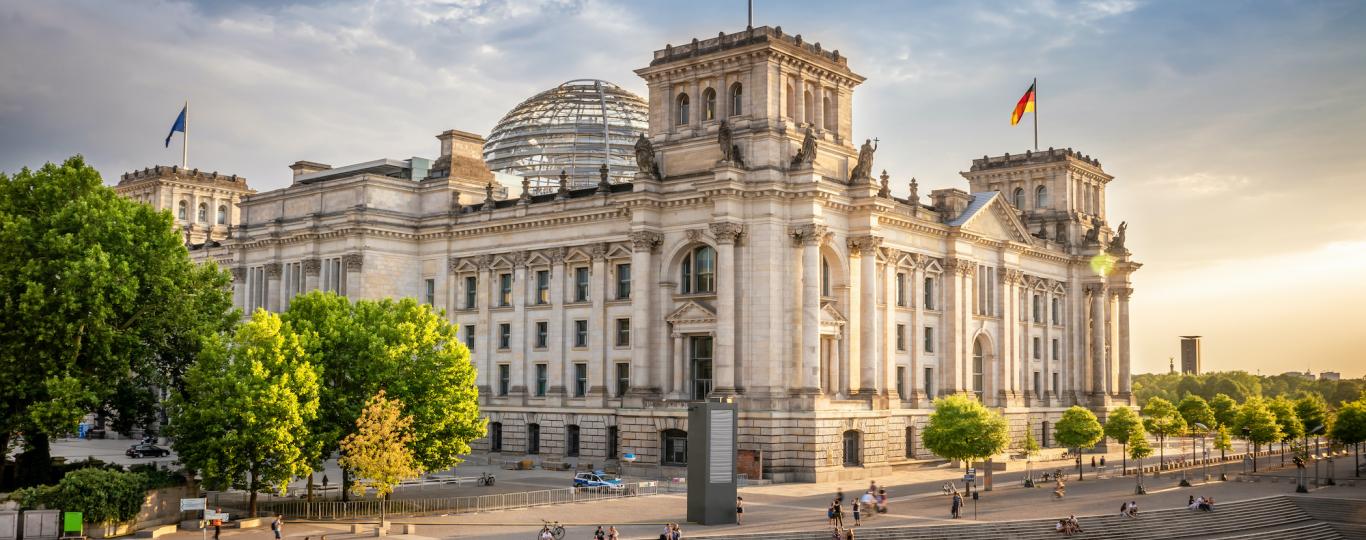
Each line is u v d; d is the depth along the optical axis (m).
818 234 116.44
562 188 134.62
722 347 114.81
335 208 144.25
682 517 89.75
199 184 192.25
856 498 94.62
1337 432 145.62
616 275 129.38
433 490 105.88
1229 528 99.69
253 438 84.69
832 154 124.75
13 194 95.62
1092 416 132.12
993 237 154.25
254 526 85.12
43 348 89.38
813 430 113.31
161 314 95.88
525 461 128.25
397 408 87.31
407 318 99.81
